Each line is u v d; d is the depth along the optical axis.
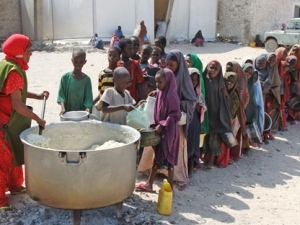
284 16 25.80
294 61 7.77
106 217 4.05
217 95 5.49
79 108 4.73
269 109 7.38
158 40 6.68
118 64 5.20
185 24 22.91
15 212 4.09
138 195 4.64
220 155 5.80
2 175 4.06
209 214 4.43
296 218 4.49
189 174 5.39
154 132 4.24
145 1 20.50
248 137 6.36
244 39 23.83
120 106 4.25
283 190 5.24
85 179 3.43
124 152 3.59
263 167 5.98
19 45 3.84
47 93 4.49
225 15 24.25
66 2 19.66
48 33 20.00
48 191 3.51
